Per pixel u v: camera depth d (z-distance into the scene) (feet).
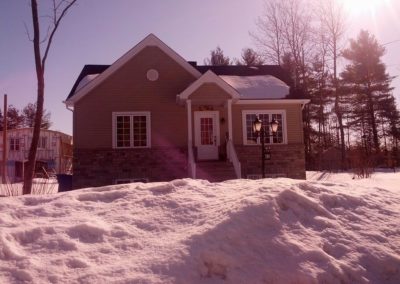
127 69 53.06
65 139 108.88
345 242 14.40
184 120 53.26
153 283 11.39
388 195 19.60
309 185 18.49
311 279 12.41
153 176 51.93
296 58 107.65
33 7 41.47
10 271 11.87
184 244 13.05
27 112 177.17
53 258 12.64
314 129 132.57
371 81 142.61
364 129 144.05
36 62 41.65
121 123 52.47
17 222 15.31
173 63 53.83
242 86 57.16
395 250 14.44
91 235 14.24
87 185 50.88
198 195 18.28
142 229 14.89
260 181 21.43
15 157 99.50
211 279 12.07
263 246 13.39
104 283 11.32
